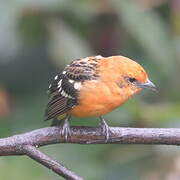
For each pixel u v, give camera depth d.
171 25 14.09
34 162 12.61
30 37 14.54
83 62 10.84
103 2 14.02
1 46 13.16
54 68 15.02
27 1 13.39
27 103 13.82
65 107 10.59
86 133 10.04
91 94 10.41
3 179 12.39
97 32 14.48
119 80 10.50
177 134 9.83
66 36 13.87
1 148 9.52
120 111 13.06
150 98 13.94
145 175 12.87
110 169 13.00
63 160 12.93
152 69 14.06
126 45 14.46
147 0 14.09
